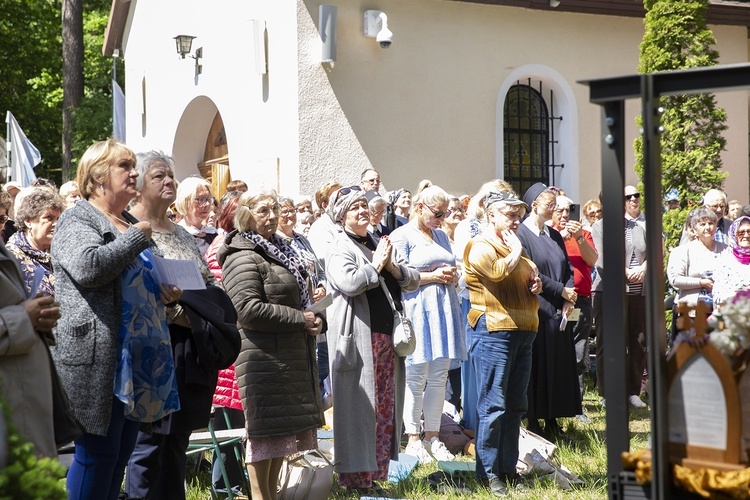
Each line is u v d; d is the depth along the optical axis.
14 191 8.77
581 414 8.02
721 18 14.10
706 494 2.48
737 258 7.30
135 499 4.46
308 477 5.48
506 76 12.90
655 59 11.48
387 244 5.93
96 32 31.05
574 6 13.12
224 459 5.90
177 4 15.88
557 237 7.80
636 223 9.40
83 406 3.90
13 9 29.95
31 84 30.62
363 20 11.91
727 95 14.52
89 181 4.23
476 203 8.08
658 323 2.56
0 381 2.77
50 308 3.42
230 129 13.75
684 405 2.56
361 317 5.95
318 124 11.73
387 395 6.09
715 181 11.34
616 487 2.62
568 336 7.61
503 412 6.01
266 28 12.44
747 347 2.54
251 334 5.14
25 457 2.53
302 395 5.23
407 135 12.22
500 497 5.85
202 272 4.77
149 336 4.14
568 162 13.38
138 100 18.03
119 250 3.89
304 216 8.73
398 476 6.46
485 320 5.98
